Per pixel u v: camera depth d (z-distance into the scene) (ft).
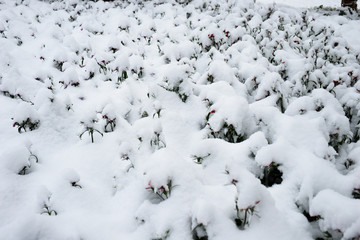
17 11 26.11
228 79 12.86
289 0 46.93
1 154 8.36
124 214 7.25
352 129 11.04
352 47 19.61
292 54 16.96
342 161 8.79
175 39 19.30
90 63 14.69
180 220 6.42
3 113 10.76
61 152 9.57
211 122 9.41
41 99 10.75
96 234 6.55
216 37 16.78
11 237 5.52
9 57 15.46
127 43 18.98
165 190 6.88
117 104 11.33
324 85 13.00
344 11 29.40
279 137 8.31
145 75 14.84
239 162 8.15
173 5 28.09
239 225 6.62
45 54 17.88
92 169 8.77
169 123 10.50
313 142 8.29
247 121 9.65
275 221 6.24
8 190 7.28
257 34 20.13
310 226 6.45
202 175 8.14
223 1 28.76
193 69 14.60
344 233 5.35
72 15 26.02
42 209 6.81
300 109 9.93
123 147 8.56
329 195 5.99
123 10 27.53
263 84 11.09
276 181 8.21
